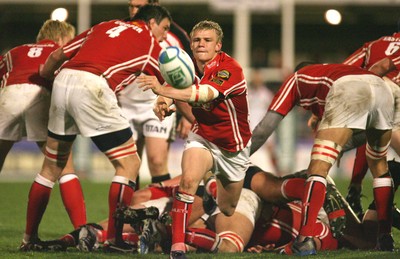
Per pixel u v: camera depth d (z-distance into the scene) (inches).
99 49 1045.2
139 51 1057.5
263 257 985.5
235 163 1011.3
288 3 2854.3
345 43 3238.2
